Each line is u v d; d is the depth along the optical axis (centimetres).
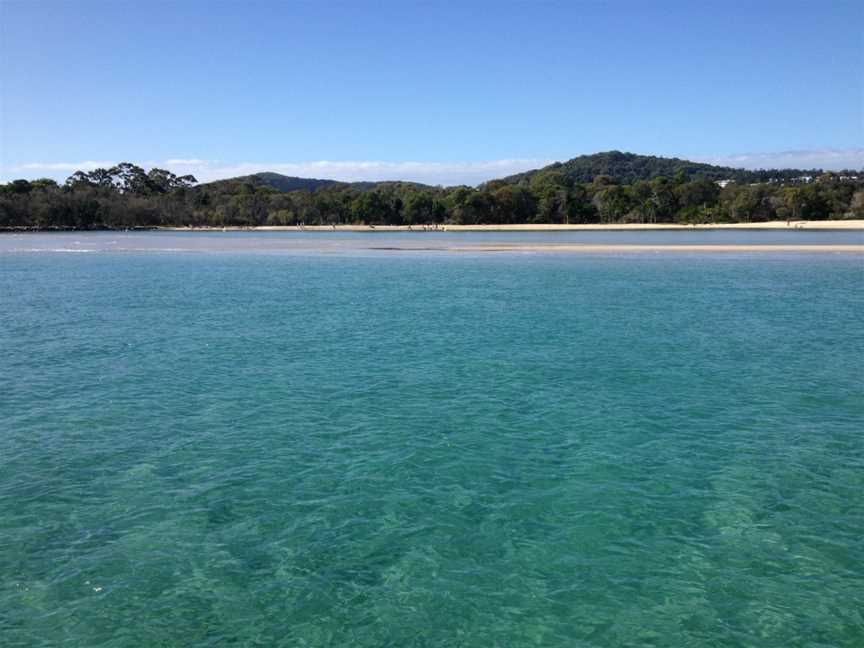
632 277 5444
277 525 1265
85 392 2128
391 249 9425
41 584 1080
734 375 2300
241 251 9275
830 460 1561
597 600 1041
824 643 945
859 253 7519
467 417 1858
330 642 948
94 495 1391
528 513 1309
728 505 1340
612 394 2077
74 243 11712
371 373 2336
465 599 1043
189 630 972
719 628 976
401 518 1290
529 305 3938
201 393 2109
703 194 18062
